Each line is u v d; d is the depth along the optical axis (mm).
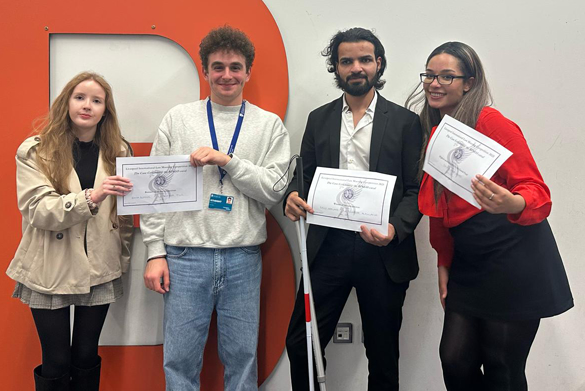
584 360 2139
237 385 1741
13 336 1969
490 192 1312
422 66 2043
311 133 1829
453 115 1551
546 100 2074
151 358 2033
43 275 1619
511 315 1411
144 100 1984
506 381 1461
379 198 1567
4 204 1932
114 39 1960
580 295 2129
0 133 1918
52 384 1671
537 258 1414
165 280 1683
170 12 1942
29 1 1903
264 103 1988
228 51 1666
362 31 1657
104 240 1707
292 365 1796
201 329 1716
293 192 1743
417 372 2121
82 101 1635
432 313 2102
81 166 1692
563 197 2109
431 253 2084
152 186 1606
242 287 1720
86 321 1724
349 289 1807
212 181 1682
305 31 2014
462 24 2039
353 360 2100
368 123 1706
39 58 1915
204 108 1766
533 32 2051
